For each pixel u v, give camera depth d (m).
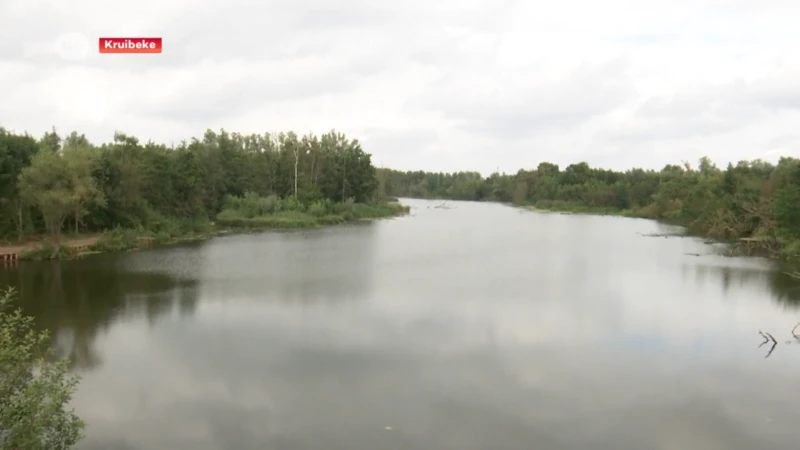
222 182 86.31
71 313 28.25
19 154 52.12
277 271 41.50
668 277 40.41
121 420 16.73
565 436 16.05
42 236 53.16
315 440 15.61
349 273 41.00
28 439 10.23
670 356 22.75
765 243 57.03
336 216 93.12
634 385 19.78
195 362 21.47
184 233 66.62
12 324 12.55
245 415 17.11
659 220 106.62
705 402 18.47
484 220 103.69
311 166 106.50
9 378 11.18
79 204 49.25
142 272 40.19
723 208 71.75
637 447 15.53
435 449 15.20
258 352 22.67
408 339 24.59
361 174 114.44
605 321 27.84
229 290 34.19
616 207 134.88
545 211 138.62
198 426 16.41
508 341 24.50
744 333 25.95
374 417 17.05
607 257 51.28
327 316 28.25
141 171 62.47
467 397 18.59
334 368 20.98
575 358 22.39
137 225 60.00
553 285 37.16
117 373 20.30
